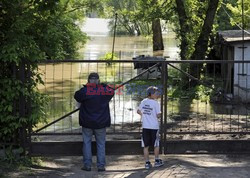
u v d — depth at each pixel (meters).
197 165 8.01
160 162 7.89
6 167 7.63
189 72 21.69
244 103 16.53
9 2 7.93
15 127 7.93
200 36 21.92
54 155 8.21
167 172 7.34
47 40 8.38
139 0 24.05
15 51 7.58
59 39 8.59
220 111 16.69
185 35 22.64
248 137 10.84
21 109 8.00
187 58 22.47
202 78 23.52
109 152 8.25
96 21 97.19
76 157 9.15
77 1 24.75
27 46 7.91
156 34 47.22
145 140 7.83
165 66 8.11
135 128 12.98
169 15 23.31
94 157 9.21
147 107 7.85
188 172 7.29
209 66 27.12
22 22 7.83
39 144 8.17
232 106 17.20
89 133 7.70
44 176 7.28
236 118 14.70
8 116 7.90
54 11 8.05
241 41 19.55
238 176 7.00
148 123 7.81
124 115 15.39
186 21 22.78
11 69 8.01
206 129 12.43
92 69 32.06
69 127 13.34
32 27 8.33
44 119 8.48
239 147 8.41
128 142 8.26
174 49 50.41
